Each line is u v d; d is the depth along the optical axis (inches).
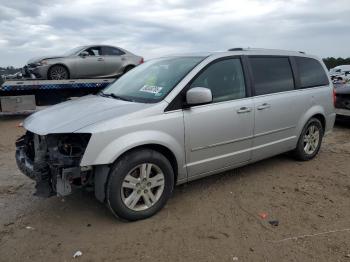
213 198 172.4
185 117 155.9
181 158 157.6
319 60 239.5
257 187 186.7
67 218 152.4
